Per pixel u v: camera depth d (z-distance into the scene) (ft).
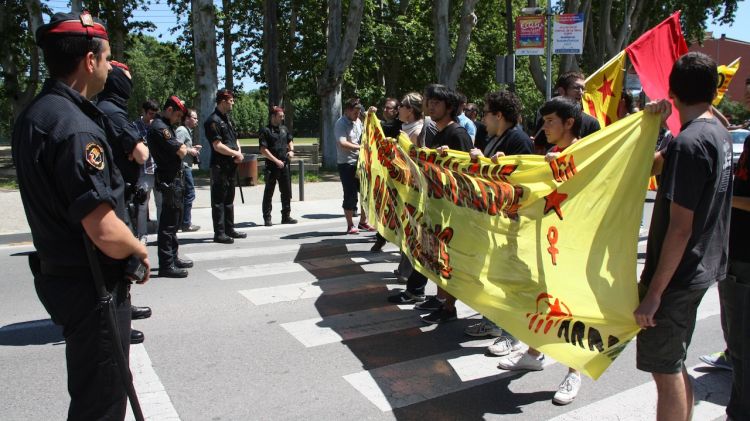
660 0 108.58
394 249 27.09
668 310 9.07
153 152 20.95
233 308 18.43
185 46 103.76
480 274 13.14
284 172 32.89
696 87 8.93
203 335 16.08
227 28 102.01
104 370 8.04
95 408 8.07
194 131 88.84
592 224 10.63
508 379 13.37
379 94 93.81
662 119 9.76
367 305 18.81
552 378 13.43
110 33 82.48
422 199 15.44
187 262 23.43
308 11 88.84
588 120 15.14
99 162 7.54
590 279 10.59
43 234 7.84
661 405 9.45
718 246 9.17
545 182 11.46
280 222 34.40
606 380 13.34
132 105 205.98
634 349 15.15
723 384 13.12
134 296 19.62
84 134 7.48
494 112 15.14
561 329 11.15
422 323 17.10
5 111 159.94
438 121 17.06
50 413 11.80
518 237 12.06
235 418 11.54
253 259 25.03
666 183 8.72
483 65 110.42
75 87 8.10
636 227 9.98
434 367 14.02
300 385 13.02
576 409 11.93
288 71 95.45
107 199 7.47
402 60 98.07
